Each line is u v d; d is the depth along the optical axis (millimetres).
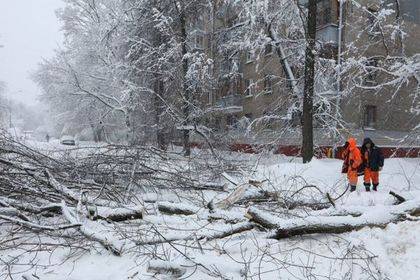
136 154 8602
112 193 7289
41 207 5949
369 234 4711
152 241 4805
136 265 4371
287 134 16797
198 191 8203
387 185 10461
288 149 18469
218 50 18594
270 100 21688
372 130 20328
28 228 5195
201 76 17984
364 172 9531
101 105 26078
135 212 5809
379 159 9477
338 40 17828
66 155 9633
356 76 15055
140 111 21094
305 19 15305
